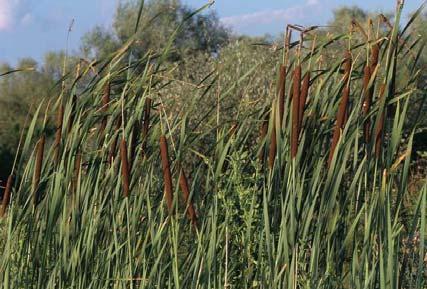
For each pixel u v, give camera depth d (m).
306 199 5.39
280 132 5.51
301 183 5.40
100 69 6.42
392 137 5.15
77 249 6.31
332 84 5.57
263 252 5.73
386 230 5.07
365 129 5.43
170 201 5.91
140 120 6.46
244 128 6.11
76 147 6.39
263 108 6.01
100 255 6.26
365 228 5.10
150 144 6.35
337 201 5.51
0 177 42.41
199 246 5.70
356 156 5.32
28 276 6.68
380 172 5.32
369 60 5.39
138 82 6.29
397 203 5.17
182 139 5.94
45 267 6.55
